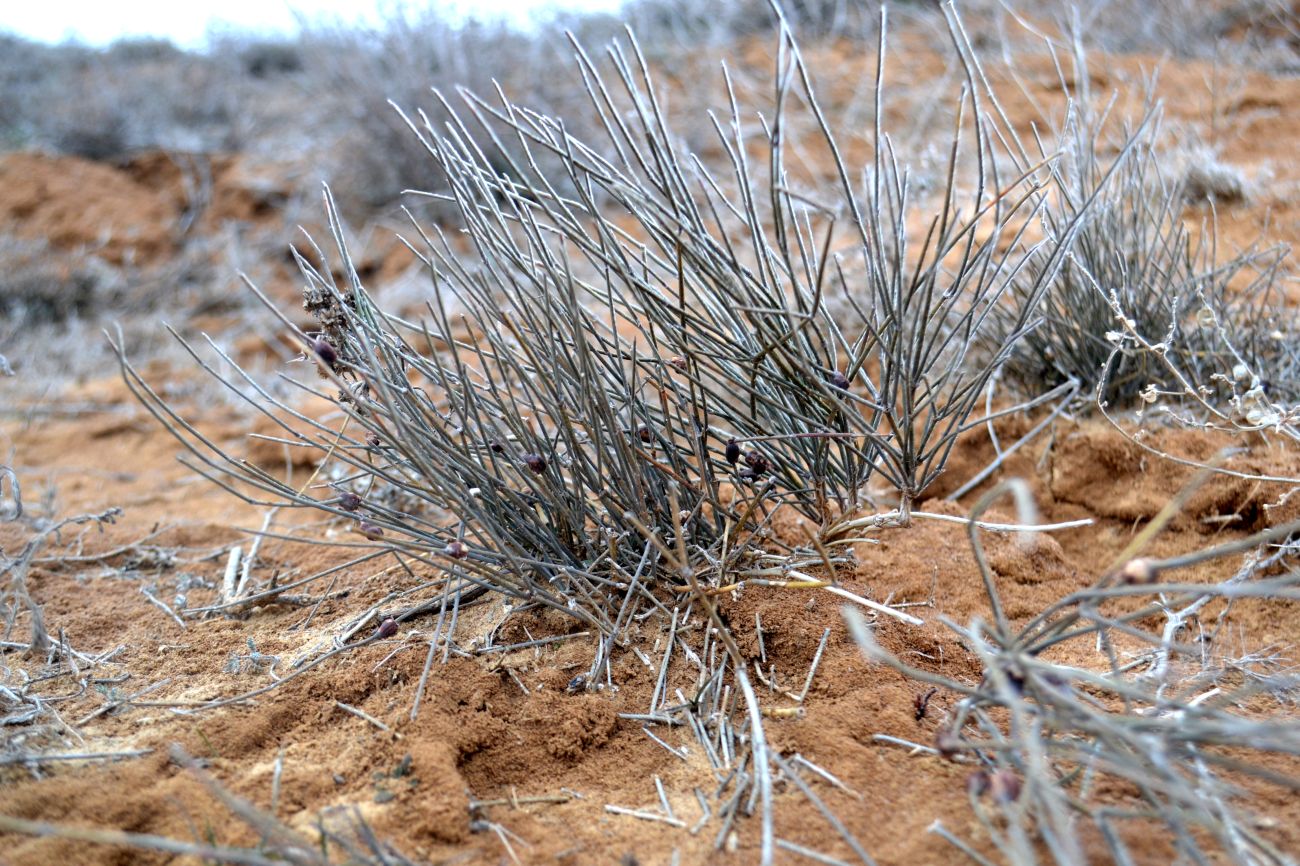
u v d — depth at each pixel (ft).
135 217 3.16
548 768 0.86
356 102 3.00
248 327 2.57
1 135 3.82
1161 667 0.89
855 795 0.78
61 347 2.44
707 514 1.11
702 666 0.93
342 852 0.73
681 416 1.13
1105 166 1.79
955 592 1.05
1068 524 0.98
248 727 0.89
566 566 1.00
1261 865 0.67
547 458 1.02
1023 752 0.75
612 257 0.97
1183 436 1.24
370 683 0.94
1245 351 1.32
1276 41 2.72
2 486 1.67
